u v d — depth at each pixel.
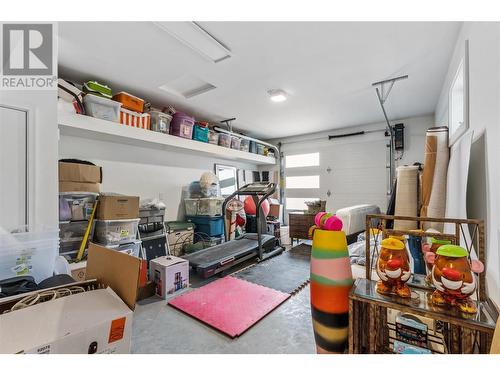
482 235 1.14
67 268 1.81
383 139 4.96
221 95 3.59
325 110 4.24
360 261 1.98
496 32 1.27
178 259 2.74
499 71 1.23
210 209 4.38
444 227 2.27
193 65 2.69
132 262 1.07
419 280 1.37
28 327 0.85
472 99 1.69
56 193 2.08
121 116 3.18
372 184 5.09
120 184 3.77
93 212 2.76
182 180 4.77
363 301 1.20
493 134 1.29
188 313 2.12
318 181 5.85
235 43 2.27
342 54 2.47
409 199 2.88
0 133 1.83
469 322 0.95
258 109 4.20
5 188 1.84
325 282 1.37
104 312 0.98
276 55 2.49
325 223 1.45
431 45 2.32
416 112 4.36
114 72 2.86
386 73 2.90
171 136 3.83
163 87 3.38
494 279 1.25
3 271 1.40
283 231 5.41
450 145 2.41
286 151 6.43
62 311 0.96
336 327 1.34
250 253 3.63
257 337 1.80
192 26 2.02
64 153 3.12
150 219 3.54
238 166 6.14
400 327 1.20
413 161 4.63
